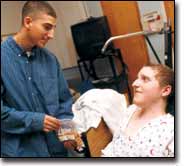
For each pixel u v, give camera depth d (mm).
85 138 1776
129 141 1354
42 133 1803
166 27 2434
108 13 4453
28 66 1762
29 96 1748
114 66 4324
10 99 1718
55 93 1817
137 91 1382
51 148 1847
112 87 3971
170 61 2172
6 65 1708
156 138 1278
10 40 1762
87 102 1970
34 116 1675
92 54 4262
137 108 1446
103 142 1886
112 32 4465
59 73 1898
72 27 4340
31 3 1705
